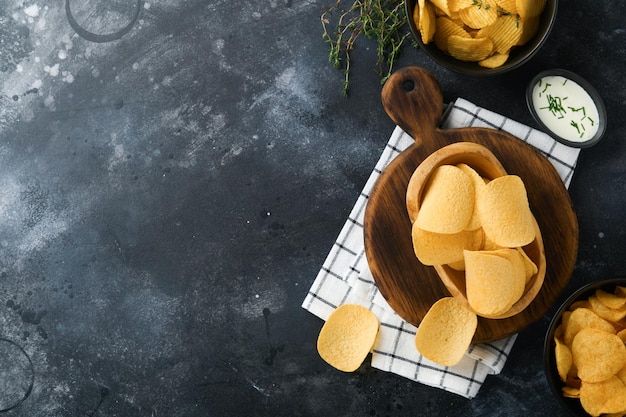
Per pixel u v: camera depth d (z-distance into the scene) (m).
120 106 1.63
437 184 1.29
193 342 1.60
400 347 1.47
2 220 1.65
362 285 1.47
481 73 1.40
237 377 1.58
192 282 1.60
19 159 1.65
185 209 1.61
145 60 1.63
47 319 1.63
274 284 1.58
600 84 1.51
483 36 1.36
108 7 1.64
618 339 1.28
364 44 1.57
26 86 1.65
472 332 1.36
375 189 1.43
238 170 1.60
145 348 1.61
